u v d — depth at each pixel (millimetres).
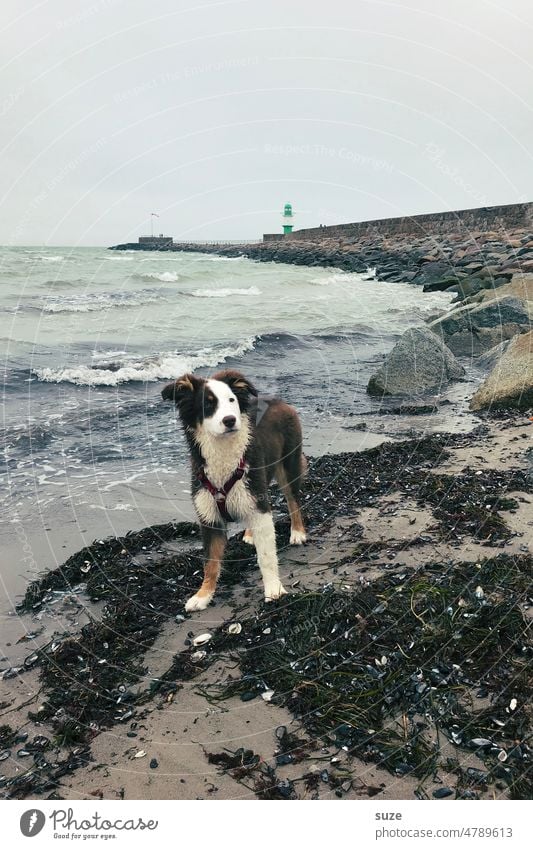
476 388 4055
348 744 1109
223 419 1506
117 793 1059
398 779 1042
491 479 2248
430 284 9320
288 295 8625
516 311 5160
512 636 1302
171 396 1671
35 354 4367
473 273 9445
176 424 3209
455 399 3775
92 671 1361
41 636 1529
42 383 3760
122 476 2562
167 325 5859
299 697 1222
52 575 1776
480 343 5102
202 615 1572
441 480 2258
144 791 1058
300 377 4344
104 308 6586
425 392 3939
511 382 3482
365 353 5254
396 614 1411
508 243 10812
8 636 1528
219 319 6375
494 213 13945
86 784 1078
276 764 1082
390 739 1107
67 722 1213
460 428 3107
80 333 5223
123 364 4184
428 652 1285
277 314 6848
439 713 1144
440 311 7215
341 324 6449
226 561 1847
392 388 3928
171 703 1248
